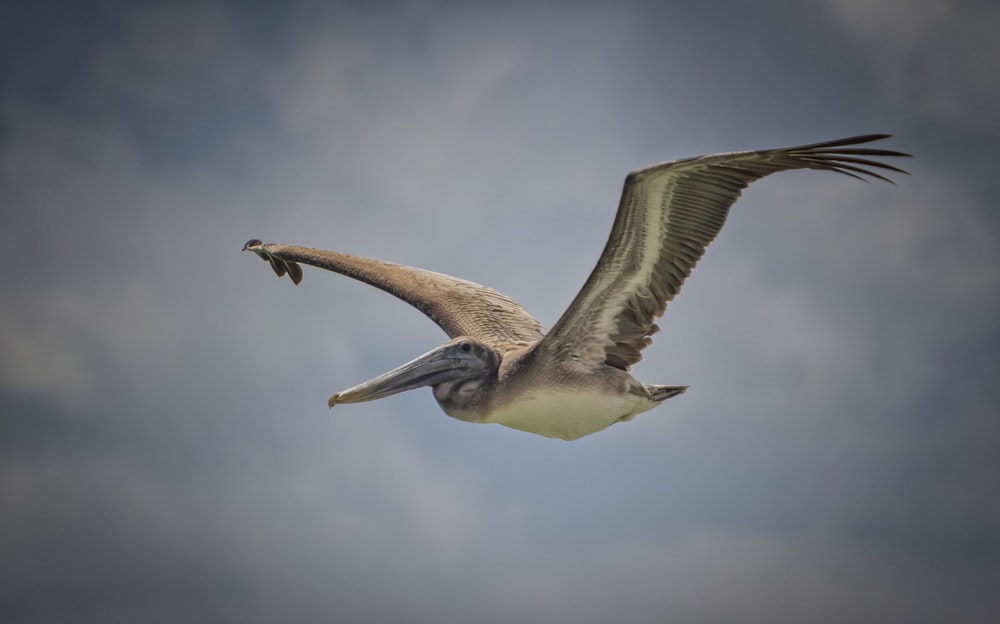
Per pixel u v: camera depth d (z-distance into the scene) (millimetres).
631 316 13195
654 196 12086
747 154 11523
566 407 13586
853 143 11227
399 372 13789
